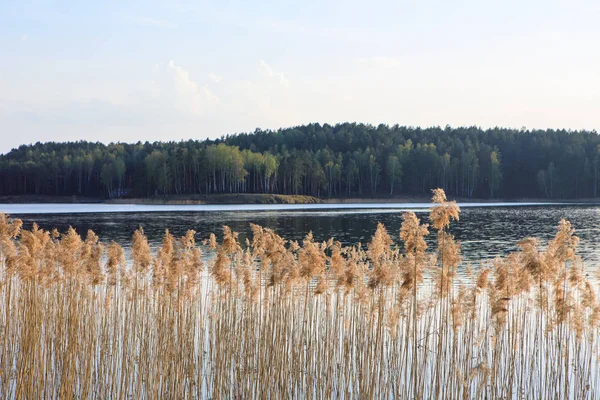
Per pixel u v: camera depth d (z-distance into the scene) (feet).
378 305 51.80
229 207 365.61
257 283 56.44
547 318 49.85
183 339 54.90
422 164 517.14
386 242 55.21
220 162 467.52
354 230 191.01
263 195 435.12
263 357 51.75
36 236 60.44
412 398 46.78
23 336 53.01
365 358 48.93
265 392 48.60
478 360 50.88
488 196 511.40
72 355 50.55
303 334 54.75
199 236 167.84
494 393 46.06
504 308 45.85
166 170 451.53
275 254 54.65
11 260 55.52
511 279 48.83
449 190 520.42
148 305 59.62
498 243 152.97
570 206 370.94
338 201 459.73
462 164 508.12
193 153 479.00
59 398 48.83
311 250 54.95
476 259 120.67
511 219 243.40
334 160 534.78
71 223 220.23
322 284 55.26
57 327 56.08
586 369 53.21
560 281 49.26
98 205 404.77
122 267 61.31
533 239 46.88
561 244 48.98
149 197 465.47
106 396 49.52
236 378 51.49
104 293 68.95
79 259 60.54
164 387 48.83
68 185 539.29
